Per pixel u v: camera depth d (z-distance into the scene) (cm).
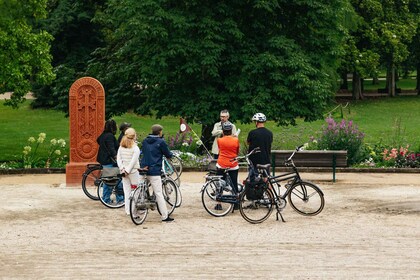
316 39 3622
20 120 5631
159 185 1852
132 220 1811
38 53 3484
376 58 6619
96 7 5169
